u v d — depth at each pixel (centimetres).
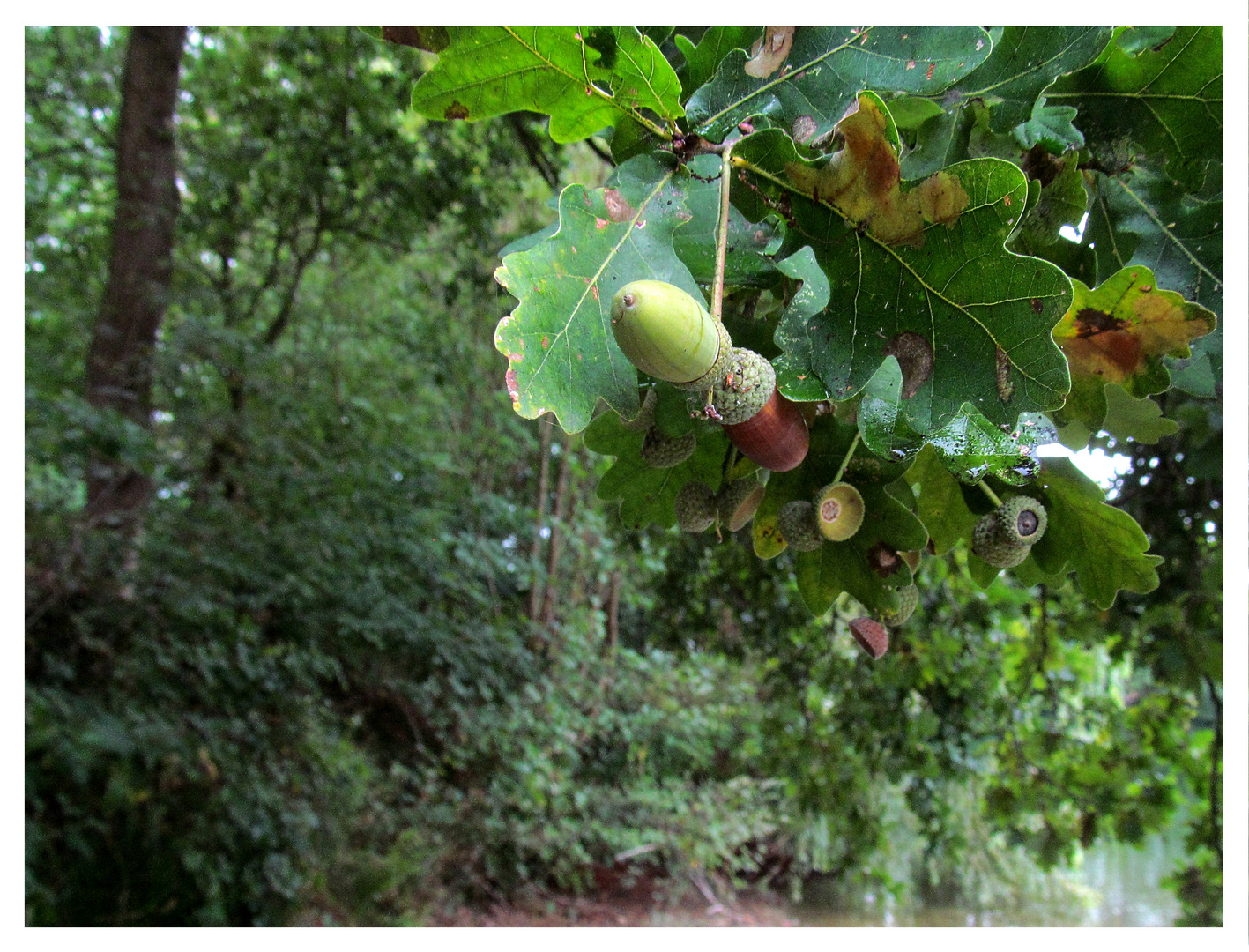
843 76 104
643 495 159
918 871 970
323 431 795
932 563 488
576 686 1070
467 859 818
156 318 776
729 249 106
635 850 938
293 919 607
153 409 742
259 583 659
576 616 1128
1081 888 1027
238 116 870
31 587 566
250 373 742
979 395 95
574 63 101
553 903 855
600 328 95
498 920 792
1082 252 132
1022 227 132
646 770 1052
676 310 84
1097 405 119
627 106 104
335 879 662
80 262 803
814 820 564
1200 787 462
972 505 131
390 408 967
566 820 918
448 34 98
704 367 87
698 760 1041
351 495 752
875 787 629
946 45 101
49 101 818
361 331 991
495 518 1010
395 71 814
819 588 137
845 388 100
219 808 575
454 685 796
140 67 799
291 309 944
